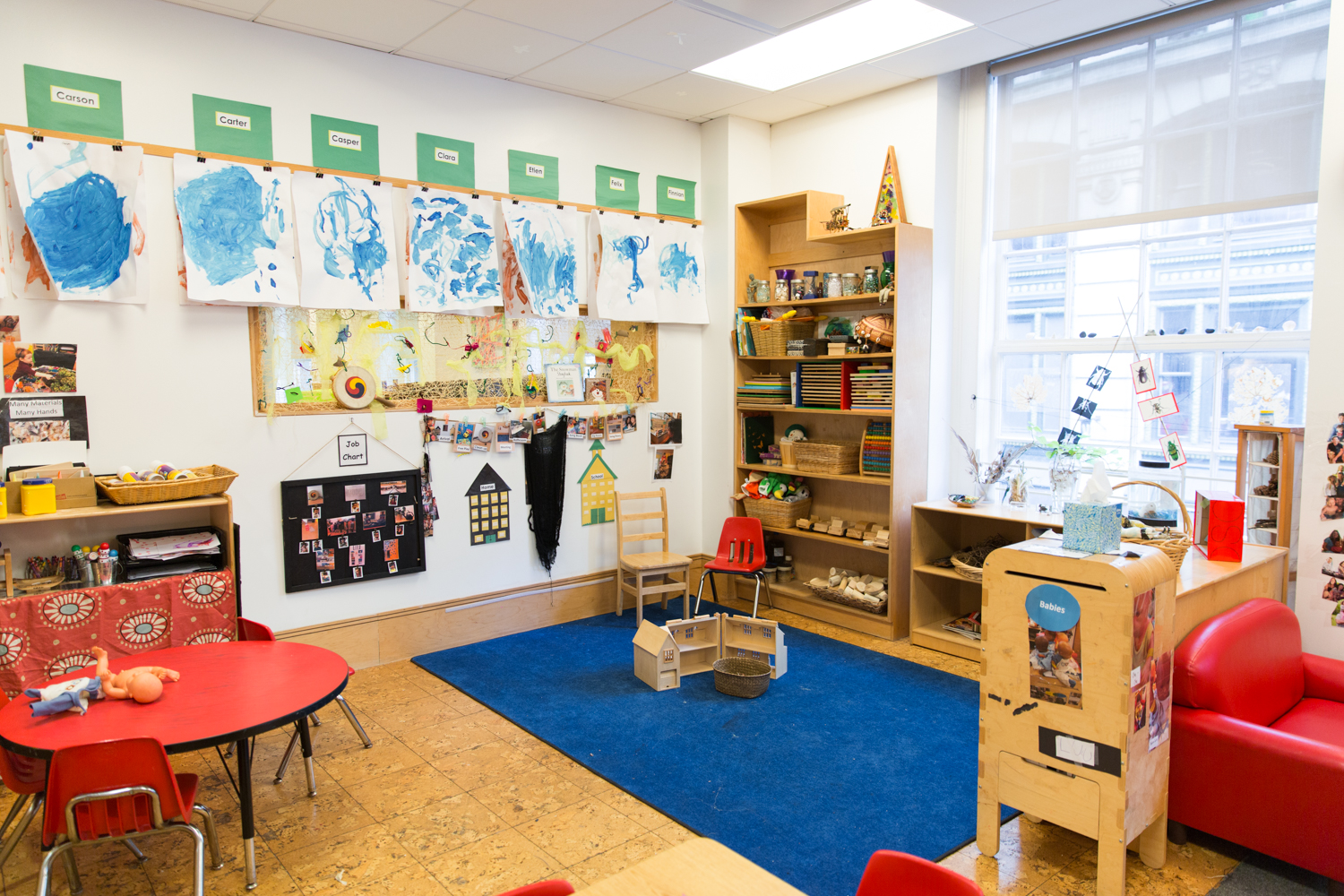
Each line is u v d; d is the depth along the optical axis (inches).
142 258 148.3
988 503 191.0
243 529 163.0
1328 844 95.1
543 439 202.7
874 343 197.5
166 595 138.4
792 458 219.3
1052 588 98.7
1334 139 131.8
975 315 198.4
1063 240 184.2
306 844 112.4
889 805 121.3
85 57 141.9
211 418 157.9
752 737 144.2
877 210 198.8
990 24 163.2
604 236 209.2
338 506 173.5
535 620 207.5
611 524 221.1
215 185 153.9
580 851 110.7
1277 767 98.5
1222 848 109.7
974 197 196.5
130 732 93.6
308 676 111.0
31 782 97.4
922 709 156.4
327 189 167.5
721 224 227.6
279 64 161.8
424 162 181.6
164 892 101.7
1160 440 169.8
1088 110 176.9
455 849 111.1
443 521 189.8
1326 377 134.8
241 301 156.5
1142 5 155.6
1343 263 131.8
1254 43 152.8
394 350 180.1
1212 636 110.4
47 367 140.5
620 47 172.7
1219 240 161.0
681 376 232.7
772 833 113.7
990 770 106.7
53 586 135.1
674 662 167.9
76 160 140.1
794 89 200.2
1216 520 131.5
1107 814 96.2
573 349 209.6
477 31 163.5
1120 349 175.6
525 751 140.5
